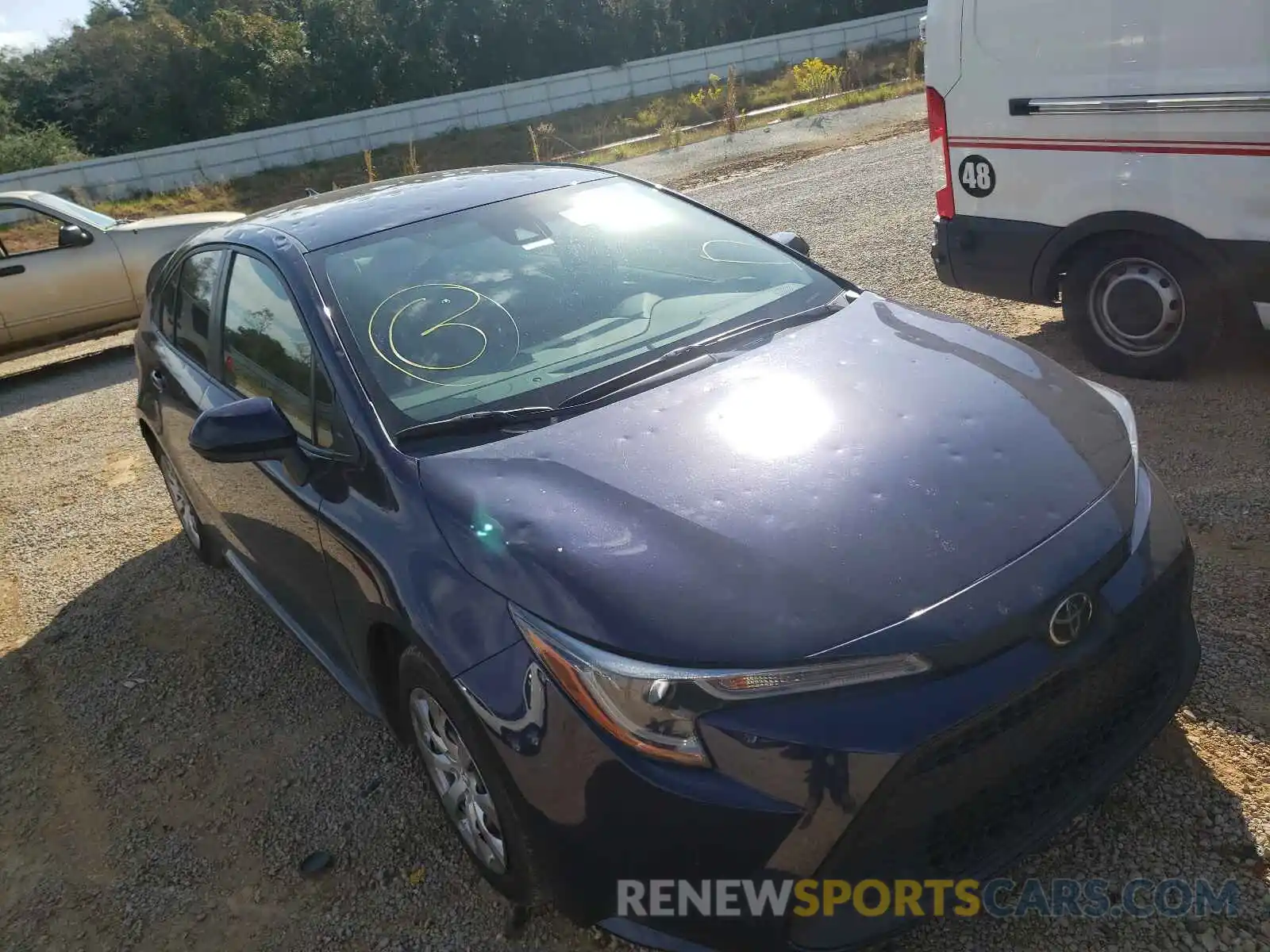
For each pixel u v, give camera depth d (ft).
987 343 9.51
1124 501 7.52
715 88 83.87
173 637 13.46
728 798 6.12
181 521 15.72
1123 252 15.24
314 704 11.44
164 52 128.77
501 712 6.76
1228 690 8.95
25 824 10.30
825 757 6.03
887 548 6.74
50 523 18.08
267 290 10.50
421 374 9.03
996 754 6.44
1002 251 16.67
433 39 138.00
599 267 10.59
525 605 6.85
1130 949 6.93
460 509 7.61
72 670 13.12
